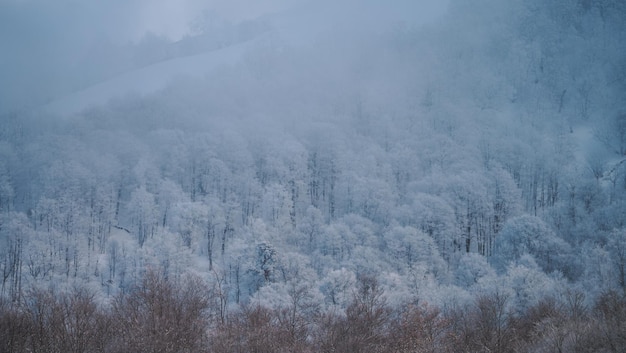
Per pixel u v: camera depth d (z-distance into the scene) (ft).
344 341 68.28
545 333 63.93
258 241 194.39
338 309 91.86
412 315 74.95
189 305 69.97
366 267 197.57
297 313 86.74
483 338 70.54
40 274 214.07
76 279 182.70
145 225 301.63
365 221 282.97
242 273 180.55
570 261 192.44
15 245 254.06
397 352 66.95
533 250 207.00
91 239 288.30
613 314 61.36
